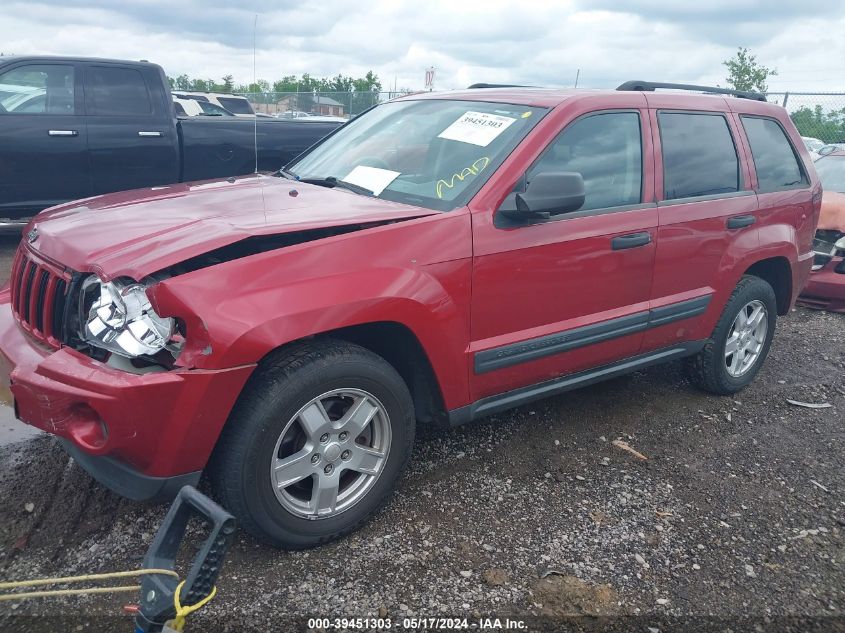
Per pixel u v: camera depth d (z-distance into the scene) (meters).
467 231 3.05
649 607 2.66
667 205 3.88
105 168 7.55
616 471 3.66
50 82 7.22
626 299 3.77
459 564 2.83
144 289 2.47
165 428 2.41
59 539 2.82
